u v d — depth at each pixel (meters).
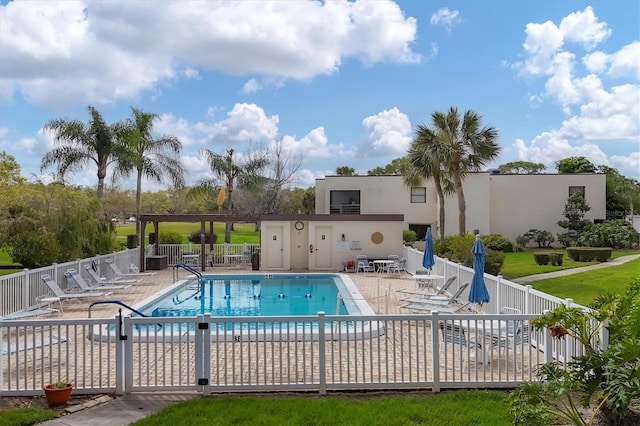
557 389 4.84
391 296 15.91
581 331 5.66
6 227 17.12
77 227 18.34
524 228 36.59
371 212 35.75
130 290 17.70
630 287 6.21
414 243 34.09
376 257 24.62
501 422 5.70
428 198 35.47
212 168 34.81
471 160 25.83
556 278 20.14
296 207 49.06
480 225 34.97
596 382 5.18
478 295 11.00
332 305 16.70
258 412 6.05
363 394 6.87
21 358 8.81
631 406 5.82
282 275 22.06
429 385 7.00
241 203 40.97
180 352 6.97
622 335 5.79
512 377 7.45
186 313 15.13
